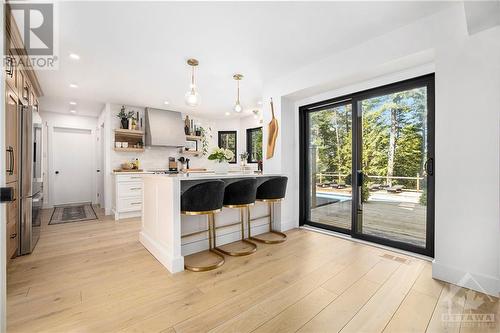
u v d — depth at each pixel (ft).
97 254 8.91
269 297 5.95
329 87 10.55
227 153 10.39
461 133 6.42
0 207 3.16
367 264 7.89
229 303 5.71
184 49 8.89
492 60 5.99
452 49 6.59
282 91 11.73
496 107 5.94
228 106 17.38
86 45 8.49
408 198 9.26
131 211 15.42
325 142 12.22
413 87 8.66
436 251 6.89
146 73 11.10
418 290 6.25
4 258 3.25
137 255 8.82
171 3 6.37
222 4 6.45
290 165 12.44
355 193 10.50
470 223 6.31
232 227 10.44
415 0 6.34
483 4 5.08
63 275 7.17
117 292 6.21
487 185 6.07
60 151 19.54
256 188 9.52
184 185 8.87
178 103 16.33
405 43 7.54
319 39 8.32
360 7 6.65
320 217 12.55
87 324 4.96
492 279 5.97
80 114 19.69
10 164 7.68
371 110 10.07
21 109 8.77
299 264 7.93
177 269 7.42
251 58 9.75
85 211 17.37
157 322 5.01
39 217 10.43
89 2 6.28
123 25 7.33
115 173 14.96
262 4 6.48
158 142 16.88
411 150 9.02
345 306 5.57
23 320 5.07
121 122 16.42
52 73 10.91
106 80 11.87
